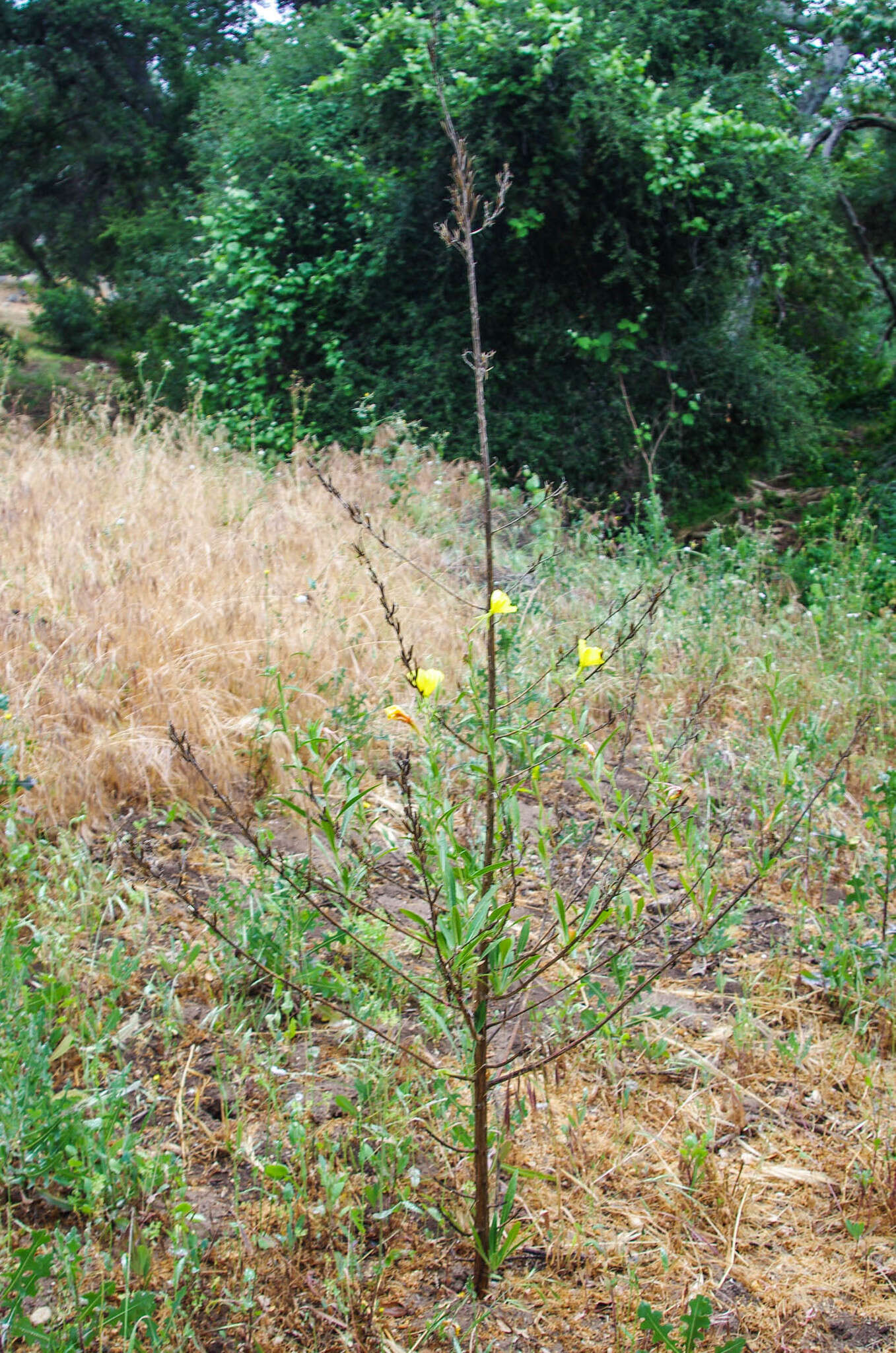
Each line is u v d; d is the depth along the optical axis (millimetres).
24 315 29094
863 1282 2369
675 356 11570
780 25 14633
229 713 4551
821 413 15133
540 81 9828
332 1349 2096
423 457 9977
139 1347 1978
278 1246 2277
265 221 11594
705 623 6488
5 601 4941
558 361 11516
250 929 3029
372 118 11156
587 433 11133
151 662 4617
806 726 5031
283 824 3994
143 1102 2645
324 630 5082
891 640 6688
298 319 11586
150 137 24031
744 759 4953
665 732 5168
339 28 13180
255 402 11227
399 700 4695
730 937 3594
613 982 3291
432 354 11234
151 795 4070
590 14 10531
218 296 12797
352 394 11016
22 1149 2314
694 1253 2406
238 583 5473
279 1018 2875
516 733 2311
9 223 24438
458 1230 2275
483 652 5145
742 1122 2791
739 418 12094
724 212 10906
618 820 2965
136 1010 2949
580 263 11211
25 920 3133
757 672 5938
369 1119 2607
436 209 10977
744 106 12008
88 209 25328
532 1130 2699
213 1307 2141
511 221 10328
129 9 23047
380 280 11570
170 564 5555
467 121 10328
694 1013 3242
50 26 23844
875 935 3553
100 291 25172
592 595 6719
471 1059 2541
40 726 4086
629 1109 2814
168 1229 2289
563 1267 2346
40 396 14867
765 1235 2475
